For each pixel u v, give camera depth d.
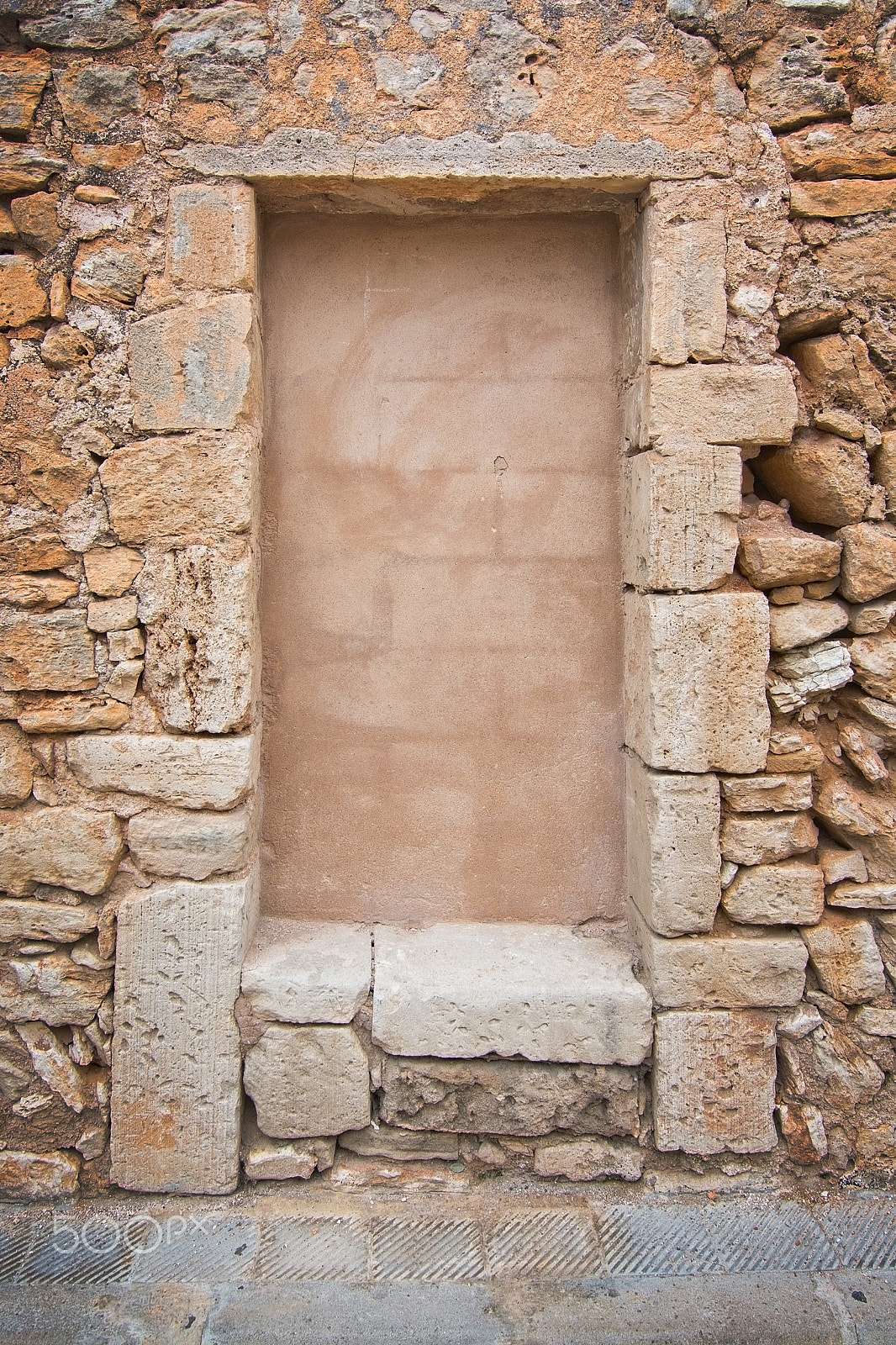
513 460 2.95
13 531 2.64
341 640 2.95
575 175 2.64
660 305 2.65
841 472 2.71
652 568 2.65
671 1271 2.43
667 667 2.66
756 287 2.68
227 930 2.65
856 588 2.72
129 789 2.64
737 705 2.67
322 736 2.96
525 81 2.63
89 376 2.64
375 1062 2.72
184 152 2.61
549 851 2.99
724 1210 2.65
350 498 2.94
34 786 2.67
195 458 2.62
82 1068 2.70
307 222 2.90
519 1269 2.43
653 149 2.64
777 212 2.68
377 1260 2.46
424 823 2.98
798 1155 2.72
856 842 2.77
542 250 2.94
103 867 2.64
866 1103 2.74
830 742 2.80
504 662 2.97
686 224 2.65
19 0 2.60
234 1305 2.30
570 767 2.98
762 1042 2.72
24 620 2.64
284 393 2.92
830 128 2.69
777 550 2.67
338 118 2.61
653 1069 2.73
